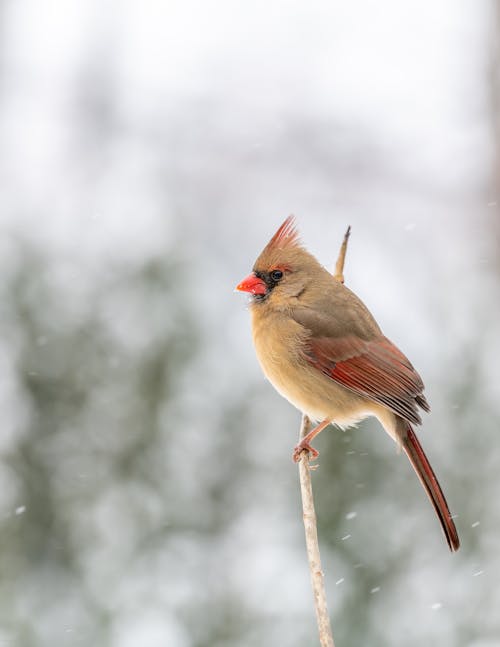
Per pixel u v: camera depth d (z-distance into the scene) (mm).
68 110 19891
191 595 10344
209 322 11242
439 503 8586
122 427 10734
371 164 18844
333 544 10250
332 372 9008
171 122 19453
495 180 17000
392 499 10336
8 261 10984
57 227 11891
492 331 11203
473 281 12820
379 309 14055
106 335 10906
